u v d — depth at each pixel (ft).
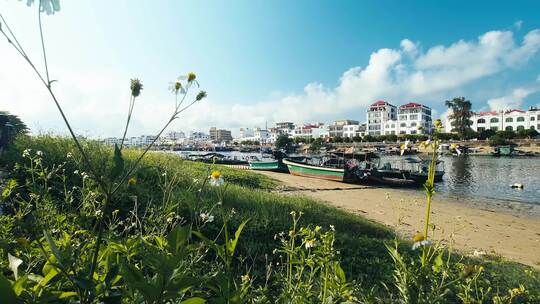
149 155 34.35
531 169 135.23
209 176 7.27
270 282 12.00
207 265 9.25
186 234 3.32
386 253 20.11
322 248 6.82
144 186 20.94
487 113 343.87
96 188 7.40
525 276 16.93
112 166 3.65
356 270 16.99
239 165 135.13
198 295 4.64
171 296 3.12
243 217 22.94
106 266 3.89
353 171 83.10
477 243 31.30
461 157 223.92
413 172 94.63
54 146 30.91
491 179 102.99
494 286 13.83
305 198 42.70
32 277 3.67
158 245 5.08
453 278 6.81
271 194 41.47
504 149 234.17
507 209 55.16
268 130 583.58
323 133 442.91
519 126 317.63
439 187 85.40
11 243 4.89
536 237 35.58
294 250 7.47
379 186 80.02
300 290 6.59
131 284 3.07
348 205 48.91
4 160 27.58
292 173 98.94
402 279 5.32
